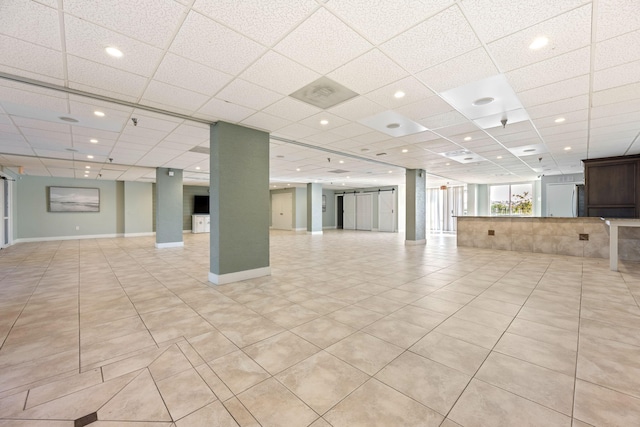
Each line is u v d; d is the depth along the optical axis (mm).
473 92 3402
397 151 6746
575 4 1935
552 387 1843
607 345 2412
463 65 2775
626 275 4953
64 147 6117
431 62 2717
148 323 2967
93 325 2920
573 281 4566
